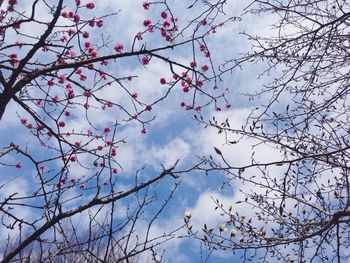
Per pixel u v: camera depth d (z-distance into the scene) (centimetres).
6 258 247
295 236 449
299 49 453
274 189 413
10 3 414
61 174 282
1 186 267
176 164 271
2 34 398
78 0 480
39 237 255
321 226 434
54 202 267
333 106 453
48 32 348
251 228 451
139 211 253
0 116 337
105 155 404
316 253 413
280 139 398
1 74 342
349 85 435
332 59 471
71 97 505
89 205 255
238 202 457
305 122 411
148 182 263
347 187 387
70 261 247
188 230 378
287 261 439
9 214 263
